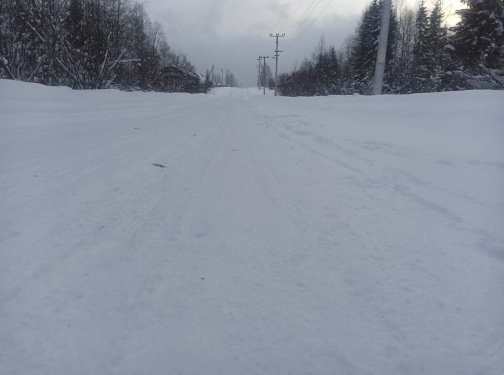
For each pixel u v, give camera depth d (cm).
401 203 429
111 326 215
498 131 770
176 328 216
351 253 309
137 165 611
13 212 372
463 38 2633
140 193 470
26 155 631
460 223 357
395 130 955
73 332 209
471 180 482
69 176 518
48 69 2591
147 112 1803
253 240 338
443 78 2669
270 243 331
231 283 265
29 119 1101
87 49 2630
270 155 755
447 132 845
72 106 1518
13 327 210
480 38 2544
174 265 289
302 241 335
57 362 186
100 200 430
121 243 322
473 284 257
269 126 1355
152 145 815
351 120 1291
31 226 342
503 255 294
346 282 265
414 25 4825
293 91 6656
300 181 543
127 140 861
